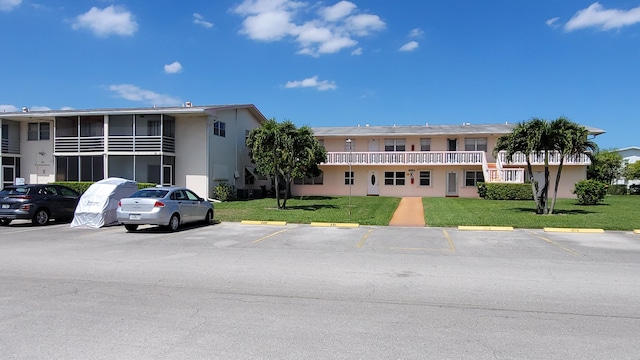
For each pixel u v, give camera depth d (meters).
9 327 5.14
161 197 14.77
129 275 8.05
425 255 10.38
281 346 4.58
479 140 34.56
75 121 28.98
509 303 6.28
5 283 7.38
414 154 34.09
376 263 9.33
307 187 36.66
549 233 14.45
